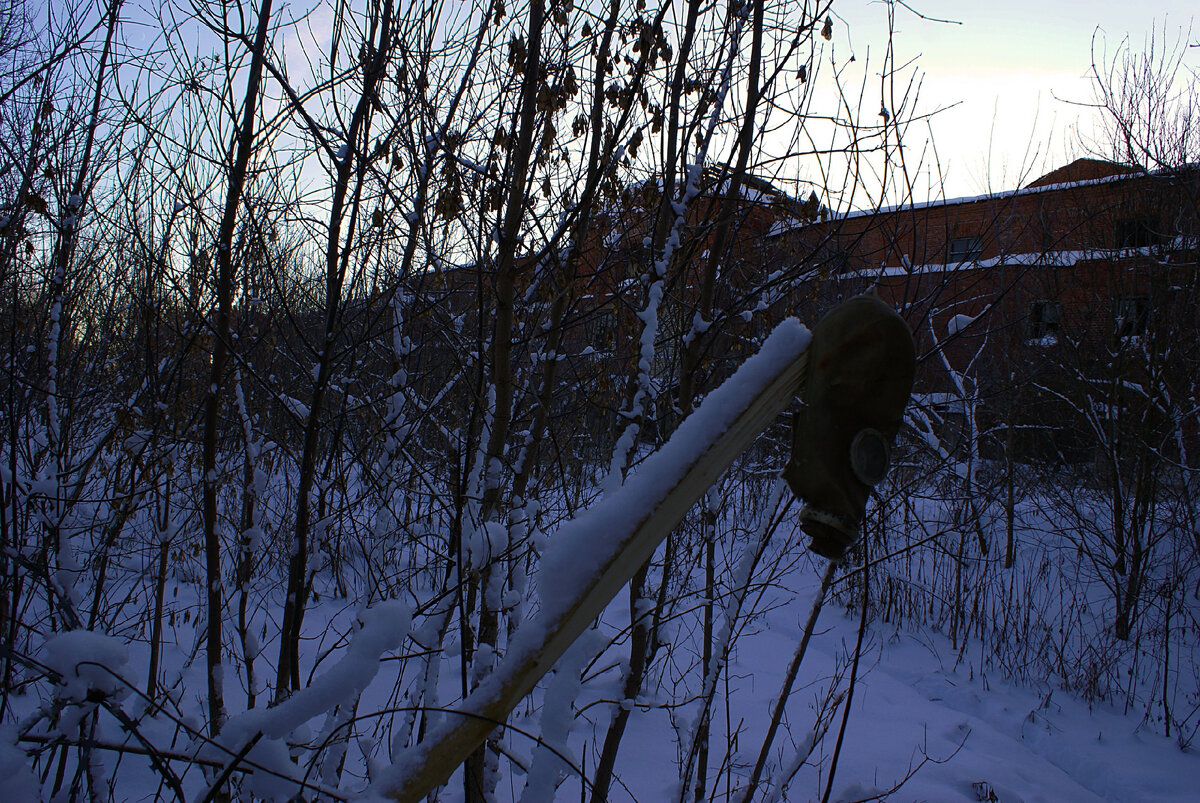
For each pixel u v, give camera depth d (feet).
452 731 3.28
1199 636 22.90
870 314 3.28
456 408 11.48
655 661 17.49
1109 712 18.99
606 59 9.10
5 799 3.84
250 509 10.68
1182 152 27.53
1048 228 25.66
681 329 10.98
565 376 12.69
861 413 3.24
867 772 14.23
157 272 11.46
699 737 9.78
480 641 8.53
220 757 4.79
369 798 3.22
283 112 9.36
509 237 8.18
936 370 24.45
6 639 10.53
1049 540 29.32
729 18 9.78
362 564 17.99
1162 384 25.88
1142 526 25.11
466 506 8.59
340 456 11.37
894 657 21.17
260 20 8.94
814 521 3.21
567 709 5.88
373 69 8.79
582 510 11.81
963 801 13.48
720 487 12.21
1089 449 30.89
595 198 9.21
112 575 18.15
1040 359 28.81
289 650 9.37
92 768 8.44
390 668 15.60
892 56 10.55
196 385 12.92
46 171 12.03
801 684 18.44
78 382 14.24
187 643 16.34
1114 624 22.62
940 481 21.36
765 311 10.96
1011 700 19.04
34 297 13.84
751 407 3.29
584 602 3.16
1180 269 26.48
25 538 11.19
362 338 9.84
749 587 10.86
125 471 14.47
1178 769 16.17
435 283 10.73
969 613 23.94
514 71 8.42
